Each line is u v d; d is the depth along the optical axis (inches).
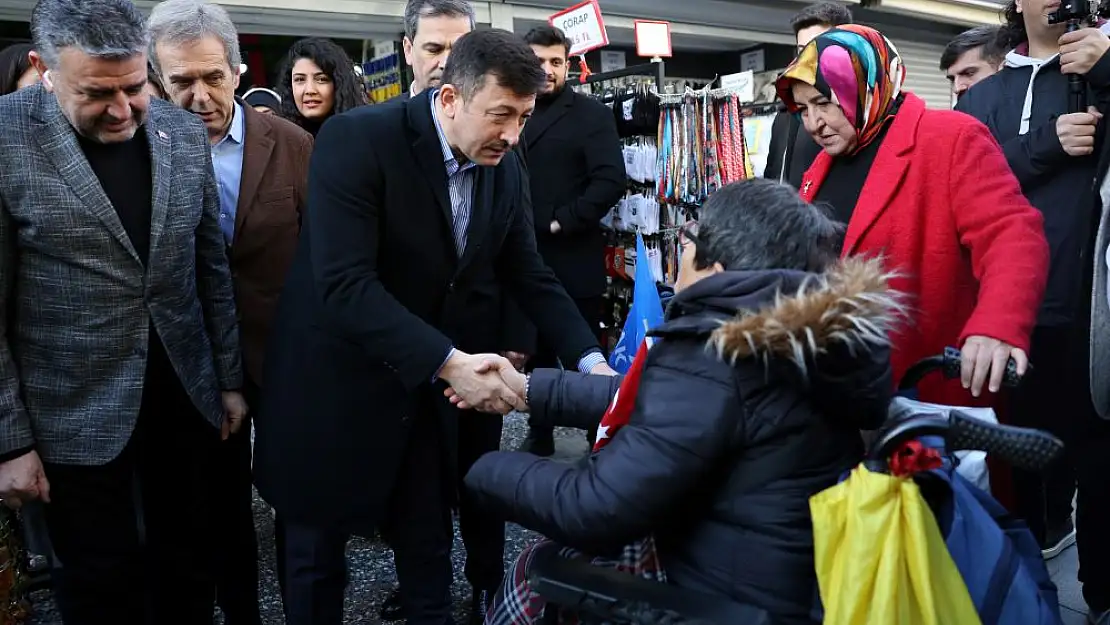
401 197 72.6
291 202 93.9
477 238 77.4
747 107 193.0
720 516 52.6
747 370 50.5
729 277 51.8
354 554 122.1
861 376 49.6
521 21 249.6
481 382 70.2
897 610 45.8
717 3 291.0
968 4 363.6
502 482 56.9
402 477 81.8
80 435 73.7
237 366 87.5
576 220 145.9
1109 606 89.3
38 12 64.5
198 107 86.5
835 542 48.0
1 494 70.9
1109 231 76.7
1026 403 99.8
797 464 51.3
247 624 95.1
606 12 269.6
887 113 77.3
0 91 93.8
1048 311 96.0
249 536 94.3
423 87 103.3
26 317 71.9
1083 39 88.9
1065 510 114.6
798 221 54.6
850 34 75.1
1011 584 48.5
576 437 169.0
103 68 64.3
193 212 77.8
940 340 77.8
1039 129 95.1
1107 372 77.5
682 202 172.4
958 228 75.7
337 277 70.4
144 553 88.0
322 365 75.5
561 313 88.3
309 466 76.5
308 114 139.0
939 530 48.1
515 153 88.6
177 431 84.0
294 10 201.0
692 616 50.2
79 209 69.7
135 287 74.0
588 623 55.8
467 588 112.3
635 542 56.2
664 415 50.7
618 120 178.7
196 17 84.1
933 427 46.9
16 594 83.1
